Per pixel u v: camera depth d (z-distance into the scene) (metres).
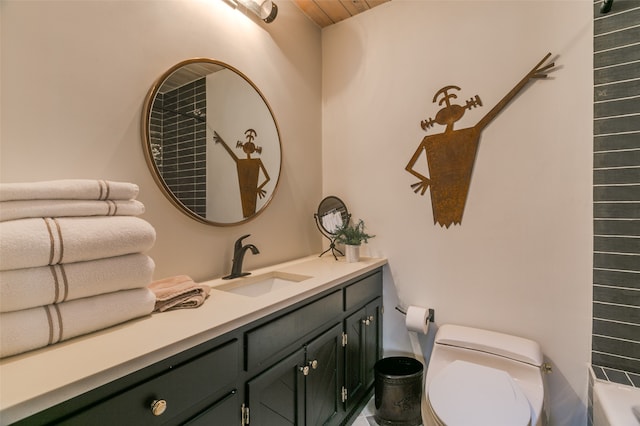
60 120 0.97
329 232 2.12
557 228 1.51
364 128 2.08
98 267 0.80
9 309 0.68
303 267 1.74
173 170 1.28
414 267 1.91
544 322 1.54
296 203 2.01
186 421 0.80
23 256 0.68
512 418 1.13
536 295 1.56
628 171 1.35
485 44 1.68
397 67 1.95
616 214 1.38
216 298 1.14
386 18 1.99
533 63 1.56
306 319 1.27
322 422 1.39
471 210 1.72
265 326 1.06
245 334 0.98
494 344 1.51
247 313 0.98
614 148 1.38
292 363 1.19
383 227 2.01
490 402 1.22
